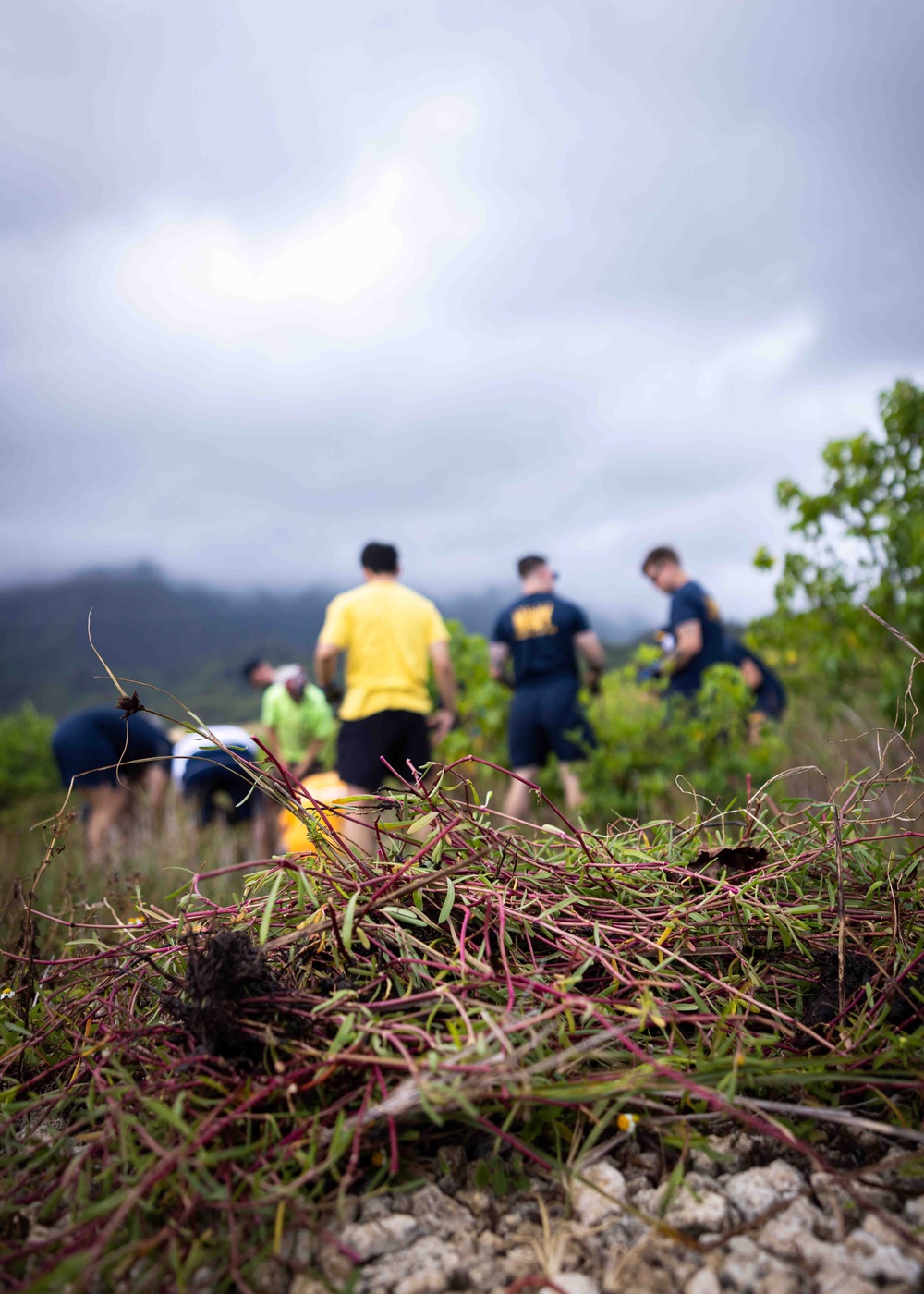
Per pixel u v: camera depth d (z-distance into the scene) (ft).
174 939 5.33
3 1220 3.80
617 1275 3.27
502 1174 3.84
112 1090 4.06
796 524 18.80
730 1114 3.86
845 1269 3.19
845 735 16.16
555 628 17.46
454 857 5.47
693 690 16.98
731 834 7.61
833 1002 4.63
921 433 17.98
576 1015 4.44
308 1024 4.20
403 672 15.25
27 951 5.42
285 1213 3.54
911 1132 3.47
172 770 18.61
